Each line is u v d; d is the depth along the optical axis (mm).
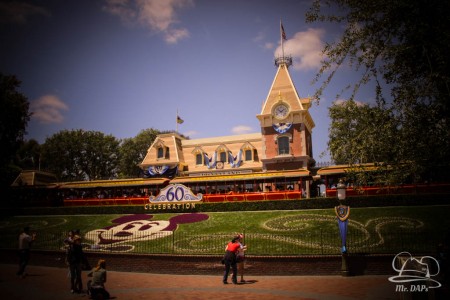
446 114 11305
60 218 38281
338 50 12703
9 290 14625
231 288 14484
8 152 43531
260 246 21875
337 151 14406
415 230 22562
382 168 13188
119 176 75750
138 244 25047
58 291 14430
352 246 20453
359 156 13406
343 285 14406
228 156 52594
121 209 38750
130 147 77312
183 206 36500
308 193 40125
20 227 35250
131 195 42375
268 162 46812
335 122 35094
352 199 30531
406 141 11672
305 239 22547
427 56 11172
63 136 73938
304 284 14945
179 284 15805
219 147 53719
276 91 48781
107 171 79750
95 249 24125
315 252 20000
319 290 13523
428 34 10914
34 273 19703
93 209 39781
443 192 28719
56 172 74500
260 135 53031
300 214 29781
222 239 24375
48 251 22797
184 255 19453
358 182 14516
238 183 40531
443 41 10344
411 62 12141
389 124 12125
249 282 16000
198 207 35906
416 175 12141
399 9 11445
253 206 33875
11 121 41344
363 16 12102
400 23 11875
